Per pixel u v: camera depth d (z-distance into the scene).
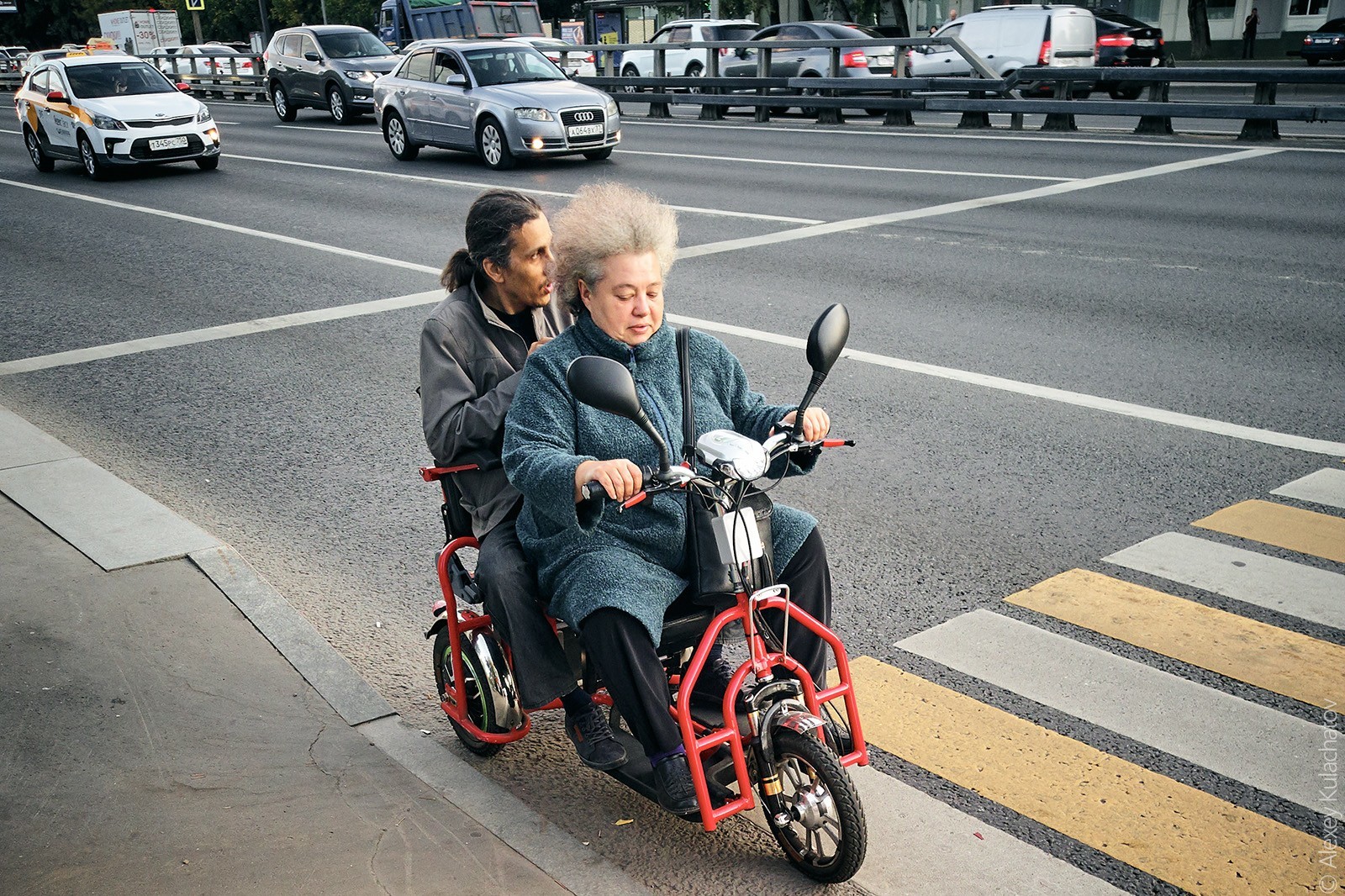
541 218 3.29
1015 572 4.61
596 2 45.28
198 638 4.05
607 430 2.96
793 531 3.04
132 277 10.68
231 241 12.25
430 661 4.09
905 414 6.43
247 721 3.55
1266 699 3.70
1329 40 34.78
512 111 16.67
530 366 3.01
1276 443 5.84
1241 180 13.46
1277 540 4.80
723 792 2.89
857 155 17.09
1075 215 11.84
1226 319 8.02
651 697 2.82
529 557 3.09
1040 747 3.48
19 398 7.23
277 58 26.86
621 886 2.84
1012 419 6.29
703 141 19.95
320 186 16.17
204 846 2.95
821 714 3.07
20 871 2.85
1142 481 5.44
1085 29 24.12
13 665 3.85
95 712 3.58
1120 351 7.41
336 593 4.59
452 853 2.93
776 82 23.05
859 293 9.12
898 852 3.04
